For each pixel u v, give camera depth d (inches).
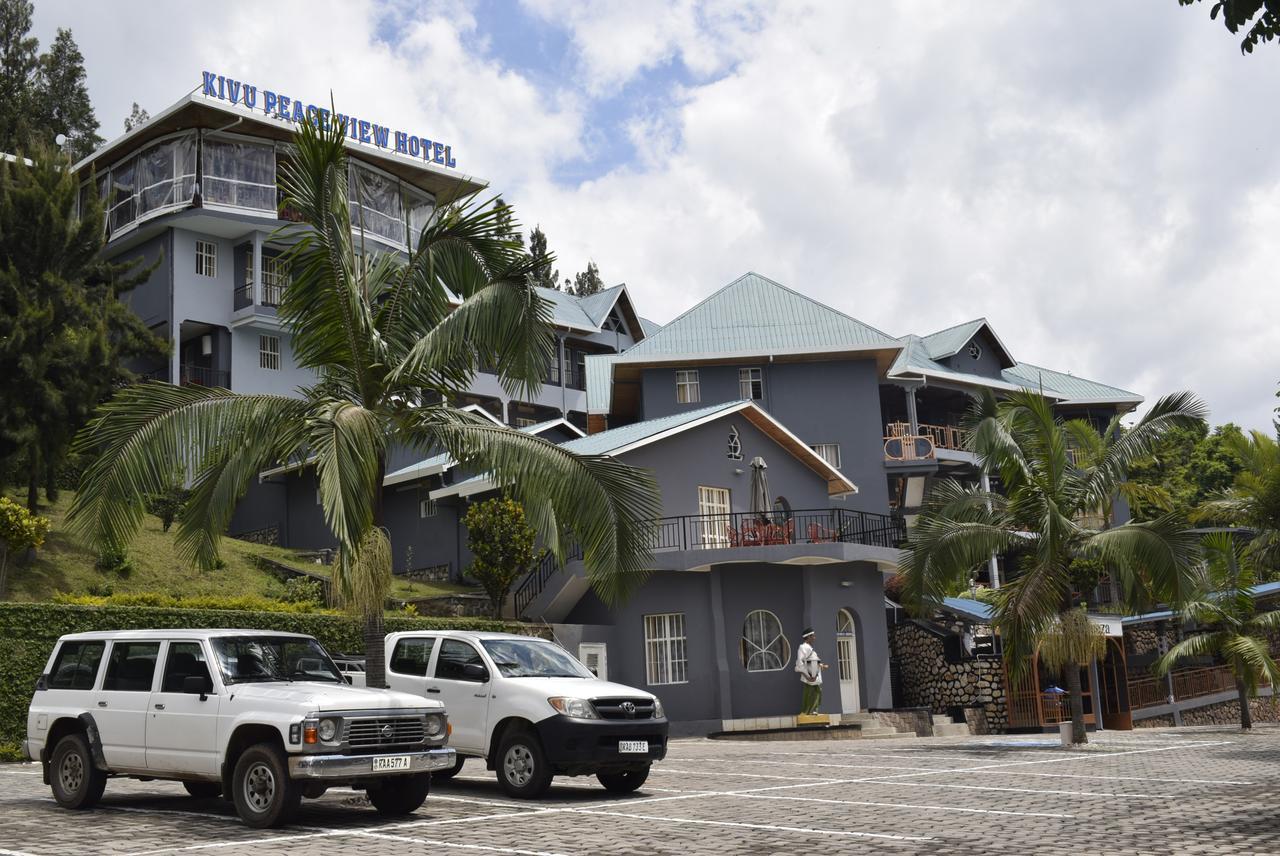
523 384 619.5
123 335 1165.1
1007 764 721.6
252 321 1541.6
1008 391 1909.4
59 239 1098.1
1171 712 1381.6
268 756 422.6
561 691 532.1
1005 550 913.5
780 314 1697.8
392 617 949.2
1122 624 1368.1
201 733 446.0
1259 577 1530.5
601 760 522.6
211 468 588.1
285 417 569.3
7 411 980.6
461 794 546.6
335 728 425.4
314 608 978.1
